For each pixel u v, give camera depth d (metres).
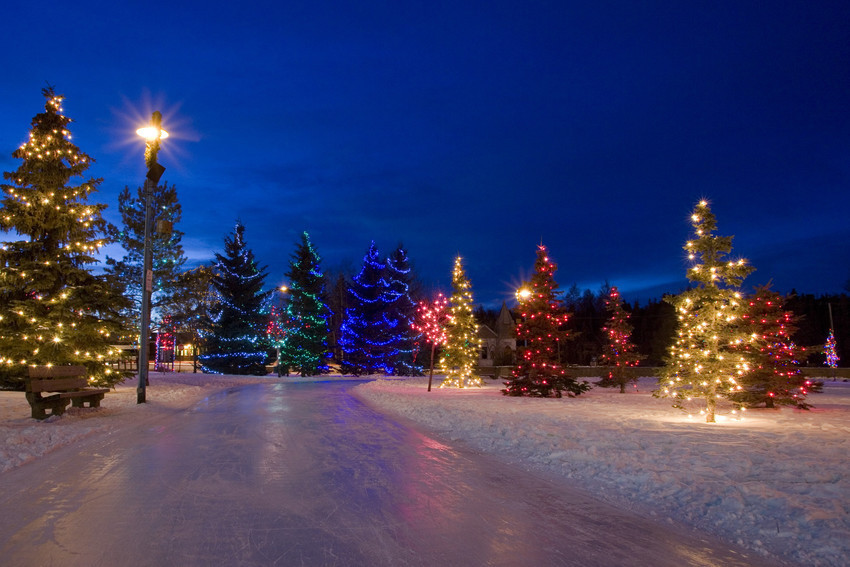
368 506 6.30
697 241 14.67
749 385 19.39
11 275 18.89
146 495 6.69
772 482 6.94
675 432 11.62
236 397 22.34
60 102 20.55
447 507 6.31
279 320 54.31
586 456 8.78
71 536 5.22
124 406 16.19
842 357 65.75
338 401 20.55
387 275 50.06
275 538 5.21
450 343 32.56
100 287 20.30
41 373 12.52
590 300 91.06
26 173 19.95
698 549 5.07
